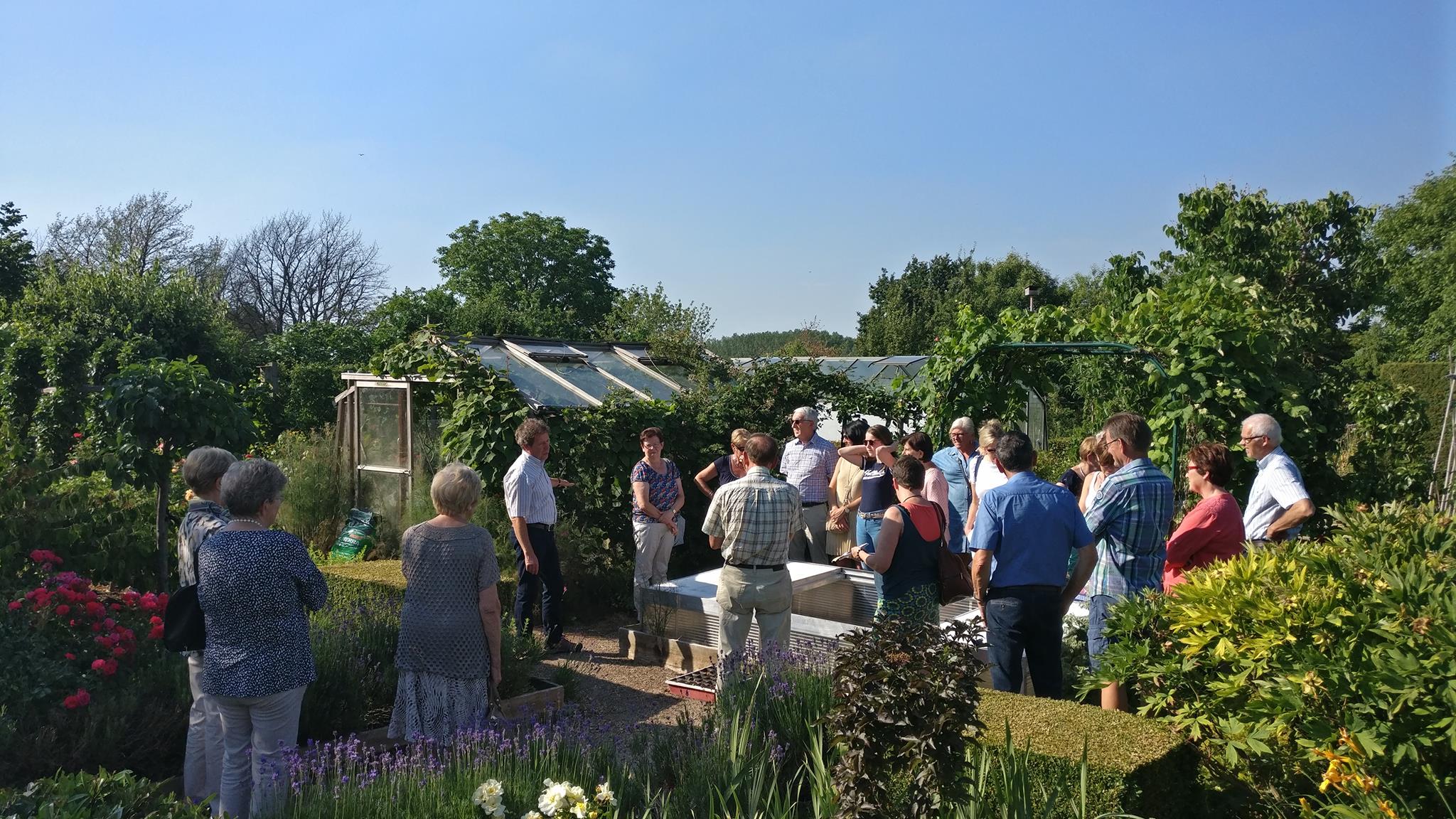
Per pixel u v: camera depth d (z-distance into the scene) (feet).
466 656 14.34
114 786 9.51
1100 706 14.08
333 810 10.59
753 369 36.88
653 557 26.53
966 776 9.83
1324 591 11.76
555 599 23.16
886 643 9.87
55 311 59.00
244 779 12.02
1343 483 31.65
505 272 137.59
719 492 17.70
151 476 22.36
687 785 11.68
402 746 14.76
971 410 30.66
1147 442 15.89
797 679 14.74
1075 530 15.07
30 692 13.85
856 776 9.61
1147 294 28.86
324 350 79.05
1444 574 11.96
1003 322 31.30
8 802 8.73
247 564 11.76
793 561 29.96
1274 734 11.76
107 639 15.14
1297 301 39.06
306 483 35.70
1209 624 12.52
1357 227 39.45
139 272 65.31
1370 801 10.36
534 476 22.47
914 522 16.10
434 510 32.73
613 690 20.68
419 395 33.58
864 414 37.91
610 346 41.93
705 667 22.13
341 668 17.02
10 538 17.62
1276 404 26.43
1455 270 90.79
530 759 12.36
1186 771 11.93
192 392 22.90
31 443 32.32
